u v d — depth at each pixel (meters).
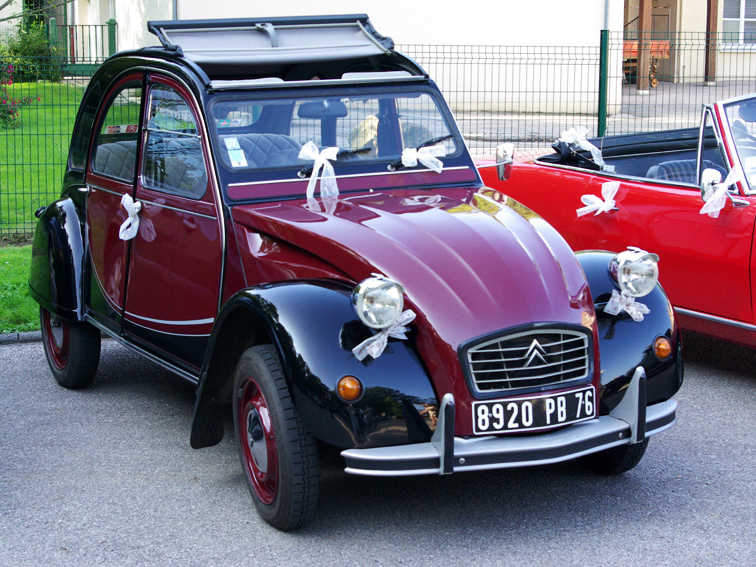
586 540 3.98
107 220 5.50
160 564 3.81
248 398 4.18
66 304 5.70
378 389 3.74
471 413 3.78
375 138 5.09
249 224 4.51
